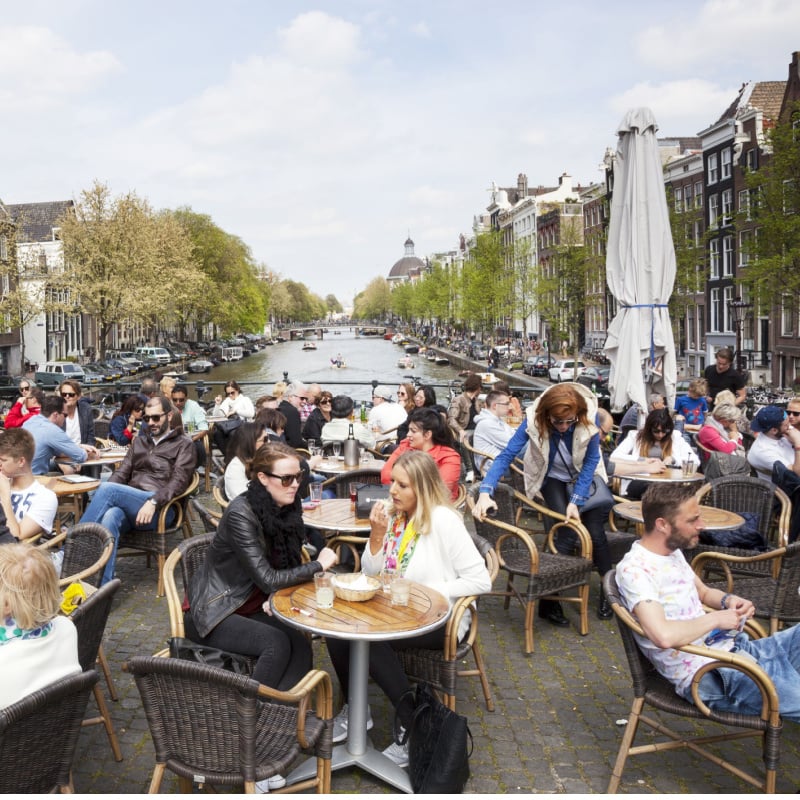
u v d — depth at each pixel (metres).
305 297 194.62
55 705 2.86
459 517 4.33
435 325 123.38
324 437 9.18
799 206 24.25
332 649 4.38
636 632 3.75
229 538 4.04
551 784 3.91
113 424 10.50
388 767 3.95
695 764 4.11
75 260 45.44
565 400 5.84
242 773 3.05
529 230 85.69
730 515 6.06
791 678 3.65
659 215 9.49
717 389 11.66
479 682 5.12
